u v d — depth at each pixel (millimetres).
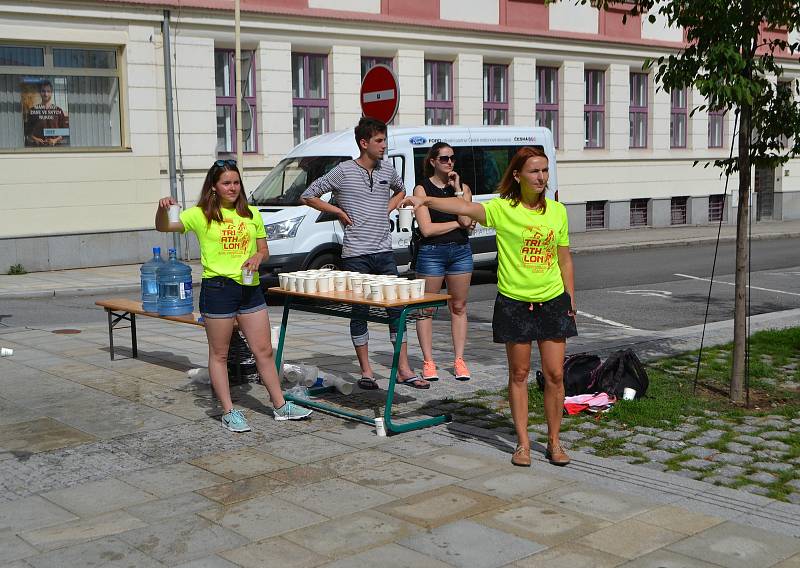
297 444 6074
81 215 17438
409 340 10047
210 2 18484
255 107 19641
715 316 11992
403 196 7652
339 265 13469
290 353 9141
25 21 16609
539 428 6438
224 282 6246
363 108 10195
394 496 5078
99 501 5059
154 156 18234
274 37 19453
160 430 6438
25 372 8352
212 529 4641
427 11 21953
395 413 6836
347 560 4254
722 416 6703
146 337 10266
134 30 17766
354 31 20594
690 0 6648
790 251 21344
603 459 5707
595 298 13805
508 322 5480
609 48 25859
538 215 5410
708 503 4941
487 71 23797
